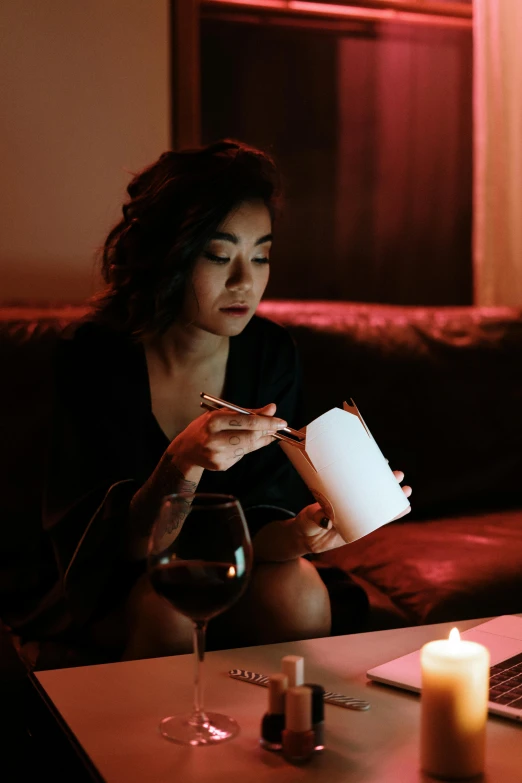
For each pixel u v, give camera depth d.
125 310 1.52
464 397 2.21
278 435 1.13
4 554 1.72
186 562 0.83
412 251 3.23
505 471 2.22
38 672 1.05
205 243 1.37
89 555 1.33
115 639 1.37
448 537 1.89
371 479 1.05
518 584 1.68
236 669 1.05
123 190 2.43
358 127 3.13
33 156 2.33
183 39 2.56
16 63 2.29
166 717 0.92
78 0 2.33
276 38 2.95
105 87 2.38
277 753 0.85
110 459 1.44
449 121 3.16
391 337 2.19
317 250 3.17
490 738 0.88
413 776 0.80
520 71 2.84
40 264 2.36
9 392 1.77
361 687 1.00
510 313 2.37
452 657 0.80
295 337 2.09
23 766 1.21
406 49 3.12
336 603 1.52
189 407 1.57
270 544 1.38
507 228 2.90
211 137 2.92
